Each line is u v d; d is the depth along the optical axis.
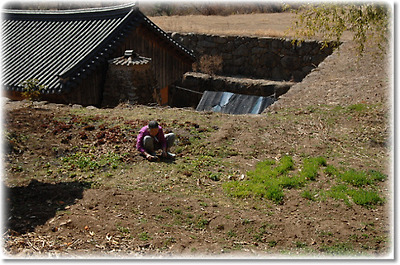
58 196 6.02
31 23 18.56
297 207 6.07
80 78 14.43
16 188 6.17
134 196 6.03
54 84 14.23
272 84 20.14
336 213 5.91
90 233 5.12
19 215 5.41
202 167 7.27
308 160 7.59
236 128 9.17
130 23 16.84
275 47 21.61
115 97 15.39
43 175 6.72
